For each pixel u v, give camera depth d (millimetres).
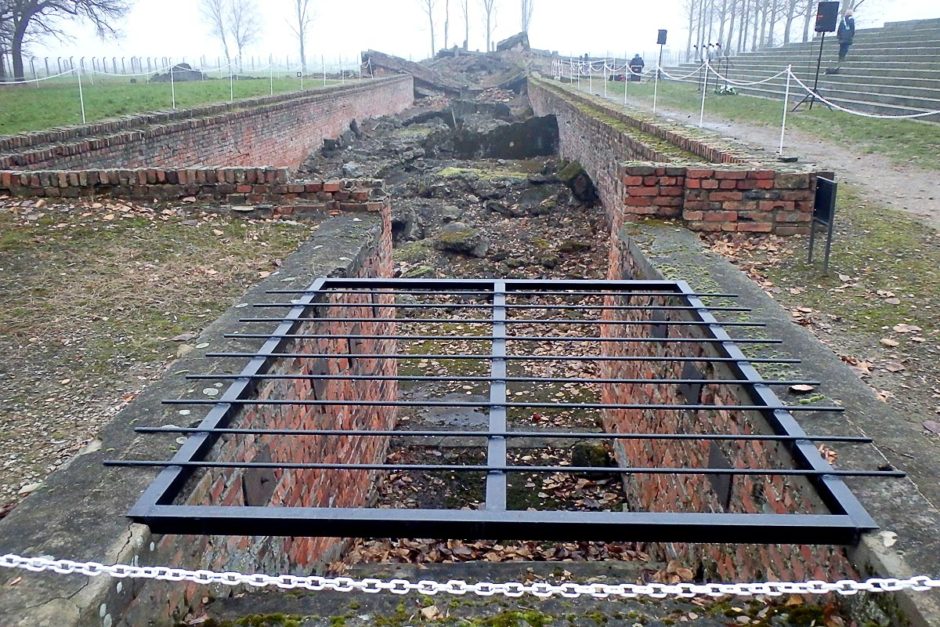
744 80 25875
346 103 24234
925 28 22656
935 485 2602
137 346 4469
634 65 31531
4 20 29344
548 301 10109
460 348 8859
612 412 6762
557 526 2316
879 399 3238
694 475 4234
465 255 11211
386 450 6734
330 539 4594
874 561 2209
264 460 3555
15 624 1952
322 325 4742
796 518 2332
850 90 18109
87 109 14633
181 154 11836
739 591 2049
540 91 27562
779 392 3301
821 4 15711
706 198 6285
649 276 5258
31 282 5527
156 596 2416
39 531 2348
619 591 2033
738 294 4547
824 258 5684
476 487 6340
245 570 3143
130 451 2865
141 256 6145
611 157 11398
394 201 13914
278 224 7039
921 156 10570
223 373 3553
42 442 3439
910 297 5059
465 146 20422
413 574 4152
